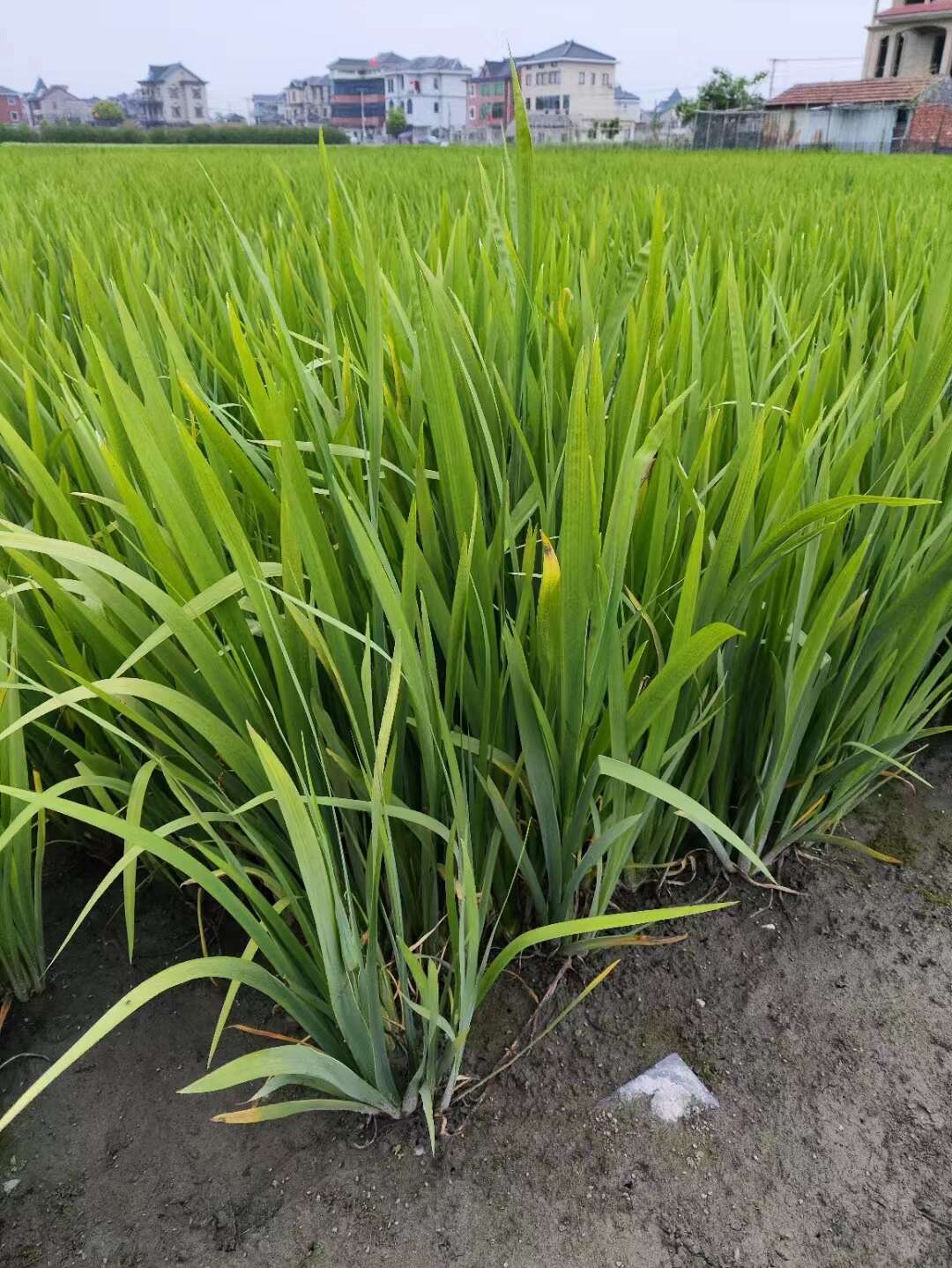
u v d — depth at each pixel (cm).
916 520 153
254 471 120
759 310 205
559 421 158
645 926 162
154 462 99
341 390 134
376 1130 130
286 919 149
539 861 151
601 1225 119
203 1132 131
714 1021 146
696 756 152
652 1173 124
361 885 136
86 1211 122
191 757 124
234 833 138
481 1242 117
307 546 107
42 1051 144
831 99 4528
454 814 114
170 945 162
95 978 156
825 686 156
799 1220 119
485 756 123
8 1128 132
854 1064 138
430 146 2328
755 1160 126
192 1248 117
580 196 532
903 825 186
